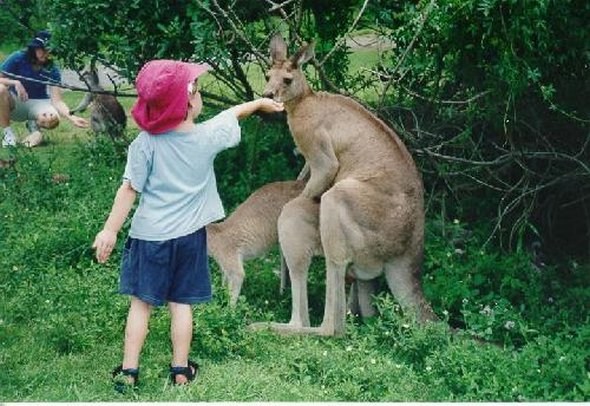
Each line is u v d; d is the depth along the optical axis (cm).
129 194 484
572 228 749
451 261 650
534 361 502
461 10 588
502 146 720
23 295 588
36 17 852
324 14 728
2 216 720
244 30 673
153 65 481
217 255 605
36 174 784
